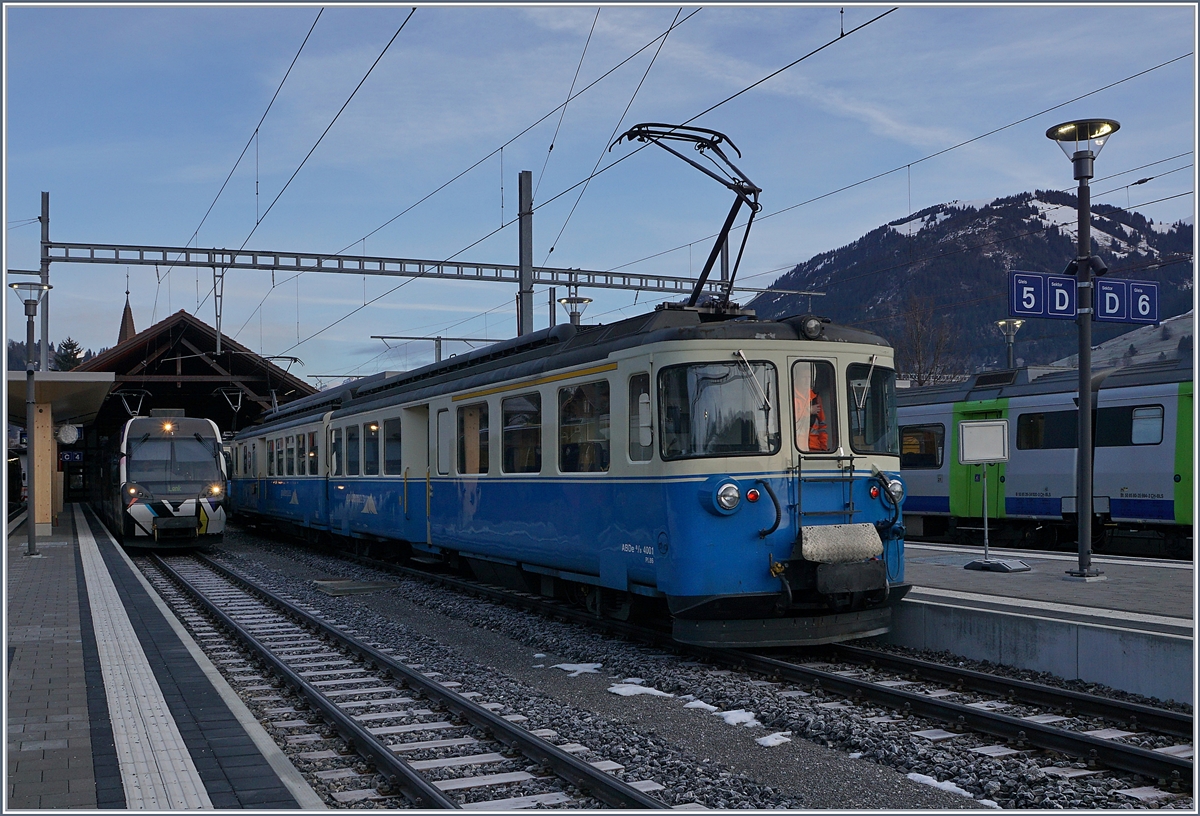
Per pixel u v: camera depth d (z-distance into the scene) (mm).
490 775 6250
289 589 16094
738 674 9133
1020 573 12938
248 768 6004
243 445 31547
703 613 9219
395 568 18281
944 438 20969
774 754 6773
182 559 22422
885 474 9859
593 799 5789
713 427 9281
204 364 41062
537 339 13016
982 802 5723
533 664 10000
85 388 25453
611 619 11469
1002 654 9273
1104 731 7059
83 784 5648
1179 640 7719
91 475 43438
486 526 13297
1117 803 5676
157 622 11852
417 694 8508
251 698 8523
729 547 9125
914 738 6910
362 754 6605
